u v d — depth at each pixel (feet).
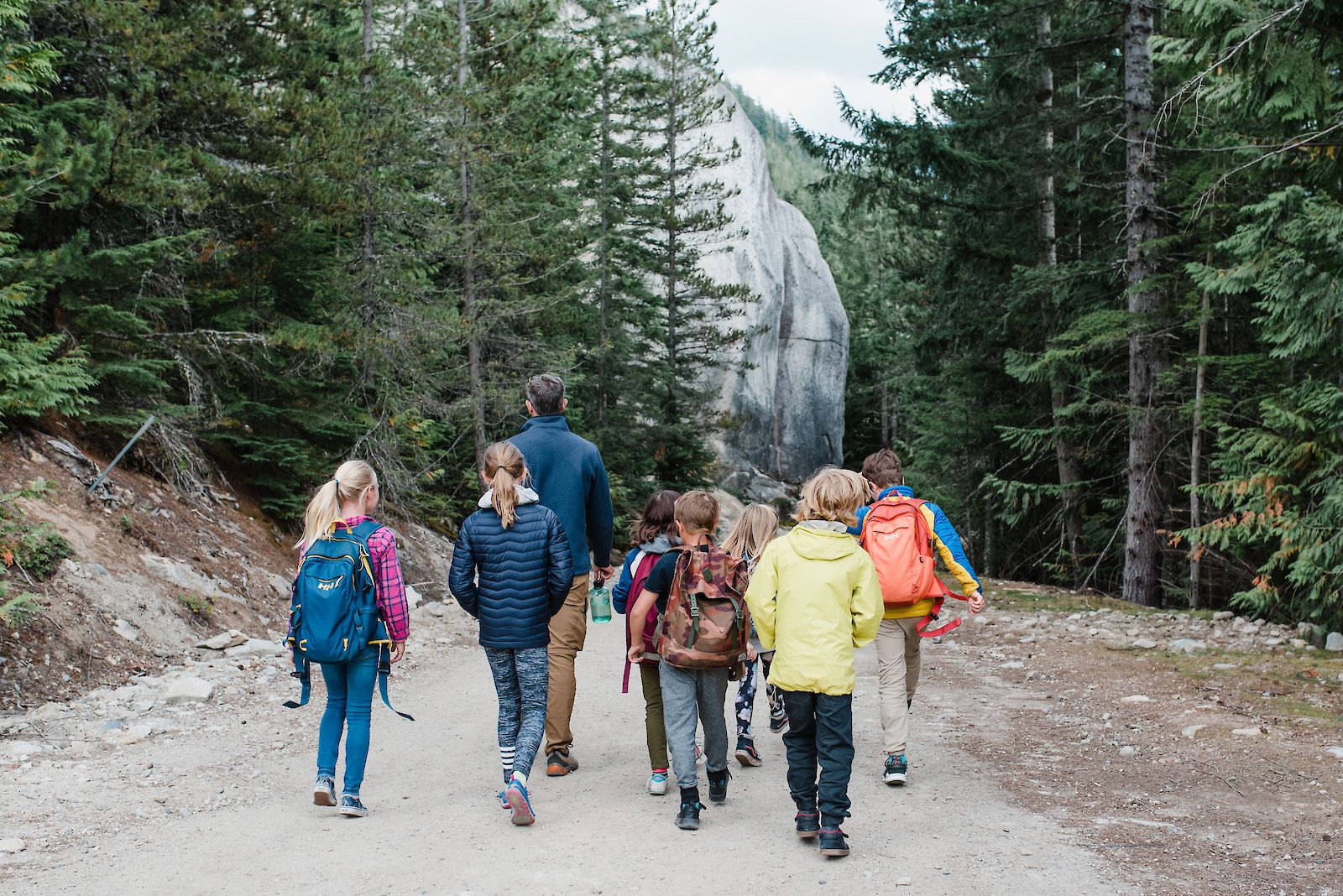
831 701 15.02
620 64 126.52
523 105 57.82
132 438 34.12
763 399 148.05
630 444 89.71
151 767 18.75
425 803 17.48
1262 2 30.94
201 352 38.32
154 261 32.42
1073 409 58.39
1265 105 31.94
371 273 46.62
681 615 16.44
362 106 46.65
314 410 42.68
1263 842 15.24
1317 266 30.53
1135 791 18.07
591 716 24.94
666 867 14.17
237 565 34.01
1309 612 36.81
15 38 30.45
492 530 17.31
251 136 37.88
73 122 33.40
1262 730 21.53
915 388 94.02
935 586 18.98
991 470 77.05
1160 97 53.06
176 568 30.68
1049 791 18.19
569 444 20.07
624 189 95.66
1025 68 61.16
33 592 24.91
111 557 28.60
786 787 18.75
